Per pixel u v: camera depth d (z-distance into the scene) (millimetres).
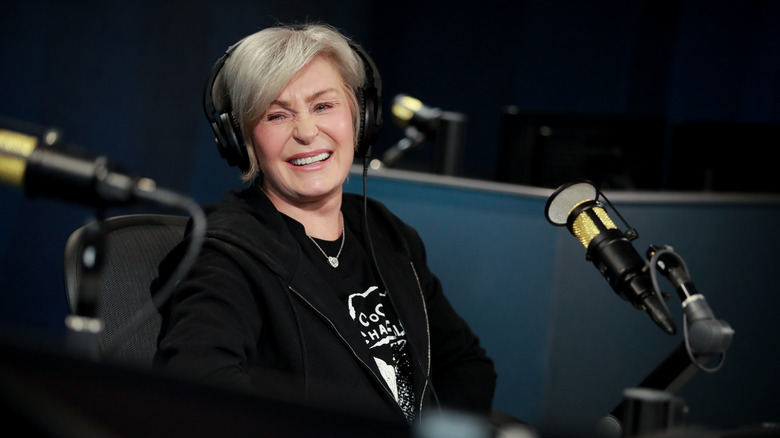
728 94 4230
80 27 3227
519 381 2293
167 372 568
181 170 3543
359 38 4316
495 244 2309
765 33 4129
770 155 2955
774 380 2611
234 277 1317
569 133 2762
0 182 739
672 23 4301
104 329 1362
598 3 4422
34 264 3195
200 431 556
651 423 784
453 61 4582
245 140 1475
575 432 544
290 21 3848
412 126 2816
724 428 728
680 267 1032
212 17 3555
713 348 966
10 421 571
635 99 4395
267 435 545
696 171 3021
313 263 1457
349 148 1496
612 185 2795
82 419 566
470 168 4617
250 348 1272
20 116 3129
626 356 2348
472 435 535
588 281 2281
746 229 2504
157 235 1551
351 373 1365
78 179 724
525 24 4520
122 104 3359
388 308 1506
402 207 2416
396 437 531
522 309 2279
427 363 1486
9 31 3084
